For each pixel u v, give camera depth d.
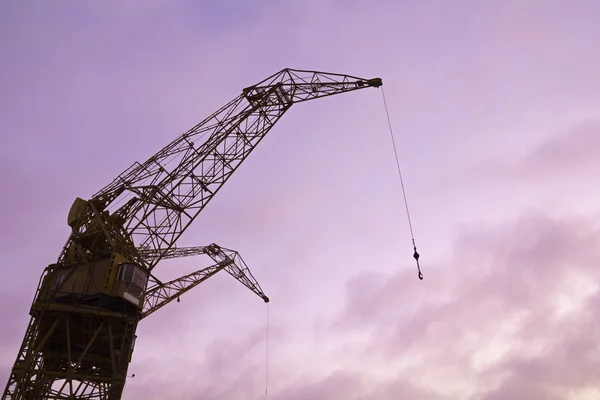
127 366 44.03
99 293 43.88
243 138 51.03
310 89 51.62
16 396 40.53
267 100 51.72
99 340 46.25
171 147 51.78
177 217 49.22
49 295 46.16
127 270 45.47
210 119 52.47
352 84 51.41
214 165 50.47
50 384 44.78
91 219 49.66
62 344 46.59
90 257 47.28
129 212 49.59
